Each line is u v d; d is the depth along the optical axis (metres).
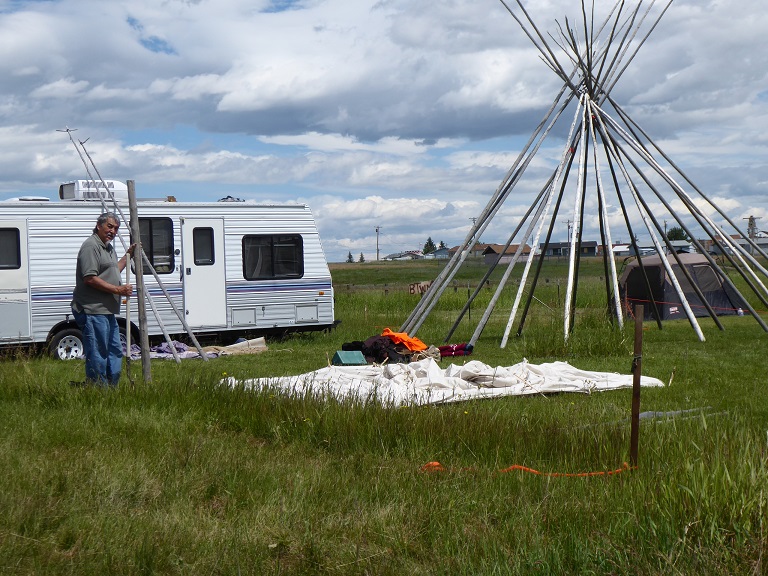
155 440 7.39
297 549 4.79
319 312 19.02
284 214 18.70
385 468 6.39
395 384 10.89
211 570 4.50
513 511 5.34
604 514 5.18
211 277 17.94
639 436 6.87
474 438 7.20
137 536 4.92
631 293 24.28
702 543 4.61
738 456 5.59
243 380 10.30
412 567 4.60
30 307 16.16
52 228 16.38
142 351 10.69
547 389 10.73
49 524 5.08
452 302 29.52
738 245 18.50
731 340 17.09
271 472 6.30
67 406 9.10
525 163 18.12
